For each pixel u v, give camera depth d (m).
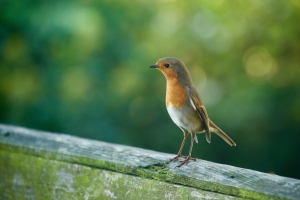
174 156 4.48
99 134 12.42
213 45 15.39
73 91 12.65
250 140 13.81
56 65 12.68
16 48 12.99
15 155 5.22
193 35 14.99
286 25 15.30
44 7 12.15
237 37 15.38
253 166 13.91
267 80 15.48
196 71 15.97
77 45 12.41
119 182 4.43
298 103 14.16
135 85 13.72
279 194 3.54
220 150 13.83
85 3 12.42
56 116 12.38
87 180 4.66
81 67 12.51
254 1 15.15
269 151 13.91
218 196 3.85
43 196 5.01
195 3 15.19
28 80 13.10
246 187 3.70
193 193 4.00
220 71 15.75
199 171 4.05
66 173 4.82
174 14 15.20
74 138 5.30
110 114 12.88
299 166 13.92
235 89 14.76
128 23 13.40
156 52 14.17
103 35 12.49
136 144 13.55
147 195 4.26
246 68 15.78
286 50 15.84
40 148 5.02
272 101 14.00
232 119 13.45
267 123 13.88
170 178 4.14
